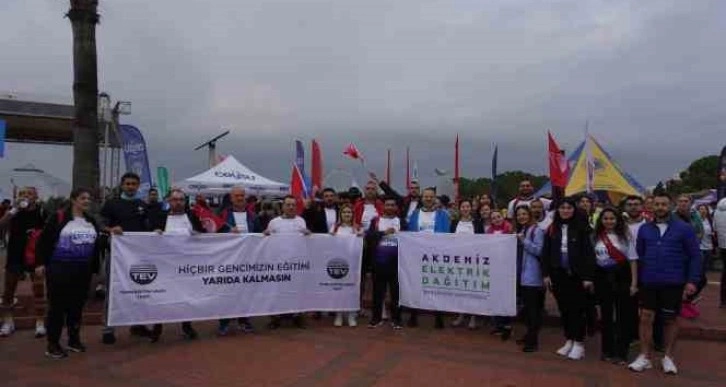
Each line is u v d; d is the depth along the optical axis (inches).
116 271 304.0
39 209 334.3
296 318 364.8
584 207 357.1
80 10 403.5
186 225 333.1
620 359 288.7
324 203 415.5
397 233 368.5
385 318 398.0
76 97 405.7
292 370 263.9
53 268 277.0
